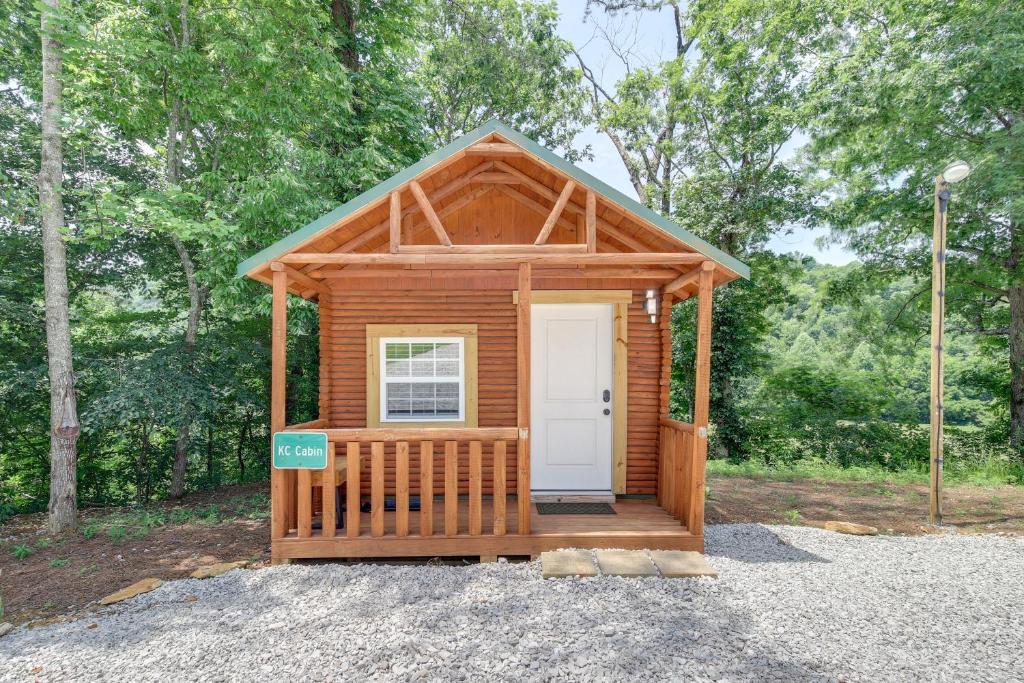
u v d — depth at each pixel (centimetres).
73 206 1077
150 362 992
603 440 687
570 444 685
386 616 398
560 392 686
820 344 2806
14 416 1112
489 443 694
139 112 952
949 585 464
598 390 687
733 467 1163
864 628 383
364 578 470
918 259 1441
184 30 941
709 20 1681
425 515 521
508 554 523
